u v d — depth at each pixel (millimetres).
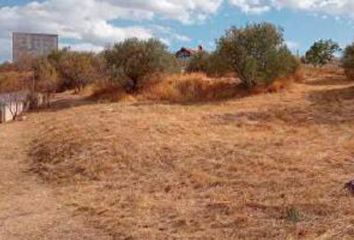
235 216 7285
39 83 31922
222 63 21562
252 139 12188
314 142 11656
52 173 10977
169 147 11492
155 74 24172
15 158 12820
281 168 9547
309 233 6355
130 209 8023
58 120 17219
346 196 7652
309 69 29359
